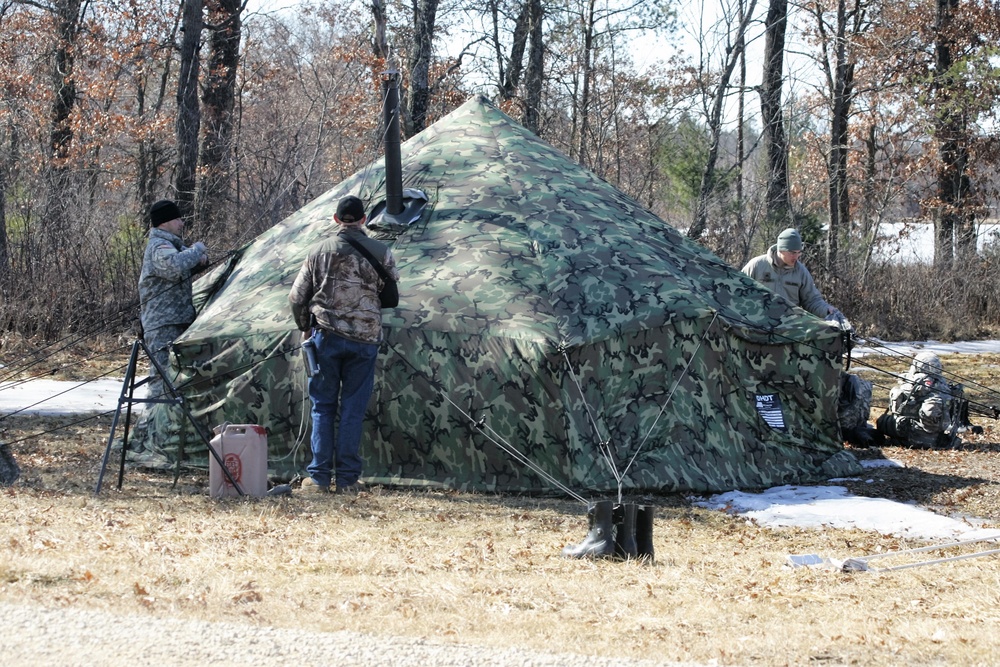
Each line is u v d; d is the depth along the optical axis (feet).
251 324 44.50
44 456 45.42
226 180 121.60
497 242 46.37
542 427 41.78
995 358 100.78
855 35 147.33
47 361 79.15
